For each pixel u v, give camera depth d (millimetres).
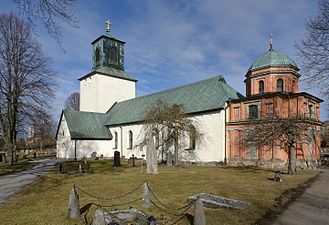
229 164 30531
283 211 10641
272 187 15758
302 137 25906
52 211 10688
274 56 31875
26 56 34406
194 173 22938
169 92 44031
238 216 9820
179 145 34906
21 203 12281
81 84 59031
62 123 48562
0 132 36406
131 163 36094
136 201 12156
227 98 32281
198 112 33719
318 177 20859
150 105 43094
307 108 29516
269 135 23047
